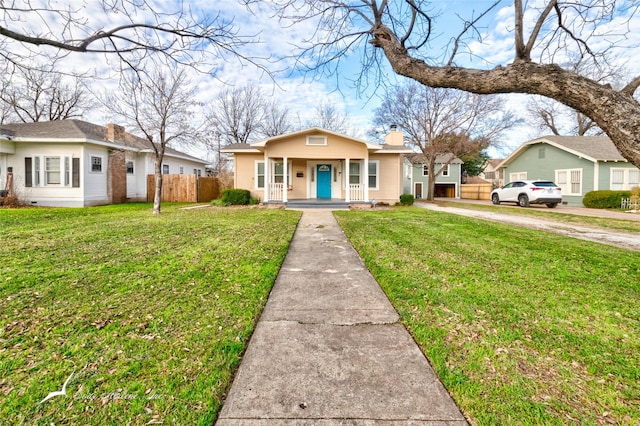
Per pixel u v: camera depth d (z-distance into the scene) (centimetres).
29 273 407
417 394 188
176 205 1561
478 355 228
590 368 212
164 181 1895
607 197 1546
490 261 482
